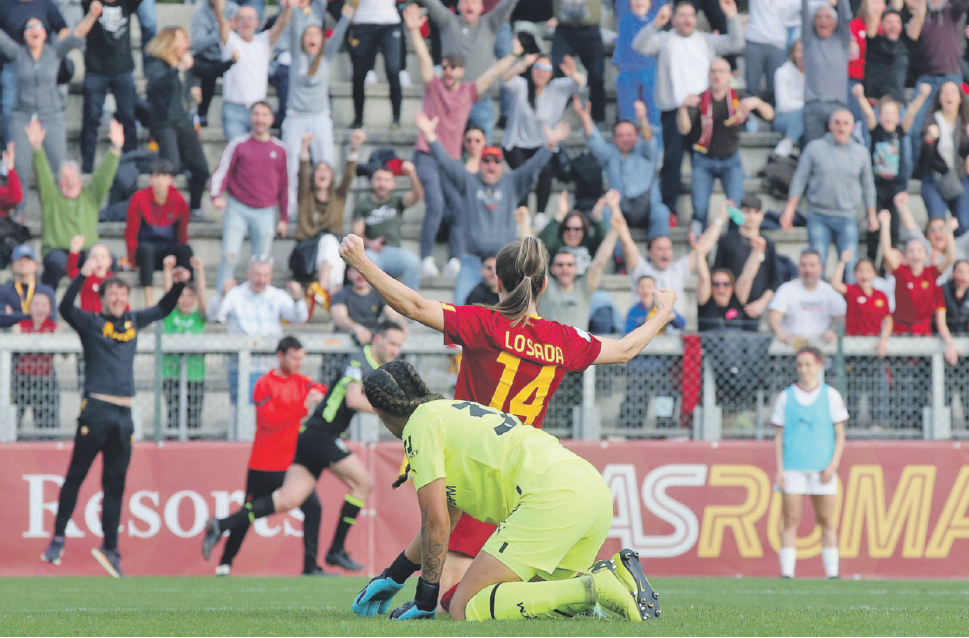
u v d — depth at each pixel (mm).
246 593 25922
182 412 33594
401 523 33062
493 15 45188
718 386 34625
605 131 46281
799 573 33625
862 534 33438
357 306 36125
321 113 43125
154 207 38594
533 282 14914
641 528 33500
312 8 44594
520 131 43719
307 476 31109
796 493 31812
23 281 35906
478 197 39656
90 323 30031
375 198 39188
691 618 14336
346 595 25328
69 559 32094
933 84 46000
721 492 33656
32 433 32938
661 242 38000
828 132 43594
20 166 42125
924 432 34844
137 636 12672
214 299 37219
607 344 15336
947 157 43219
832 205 41219
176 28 42219
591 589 13336
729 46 45594
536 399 14984
